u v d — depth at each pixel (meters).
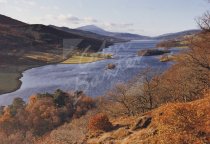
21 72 188.75
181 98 35.00
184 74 37.56
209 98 21.25
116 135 26.25
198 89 33.38
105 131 28.47
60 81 148.50
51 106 94.50
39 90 136.25
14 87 143.00
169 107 21.05
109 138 26.16
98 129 28.98
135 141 22.97
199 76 33.69
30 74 180.88
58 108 92.62
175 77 40.59
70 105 94.31
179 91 35.66
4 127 95.31
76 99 95.88
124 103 39.06
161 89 38.88
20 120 95.50
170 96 37.88
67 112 91.19
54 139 41.94
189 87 34.47
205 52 33.75
